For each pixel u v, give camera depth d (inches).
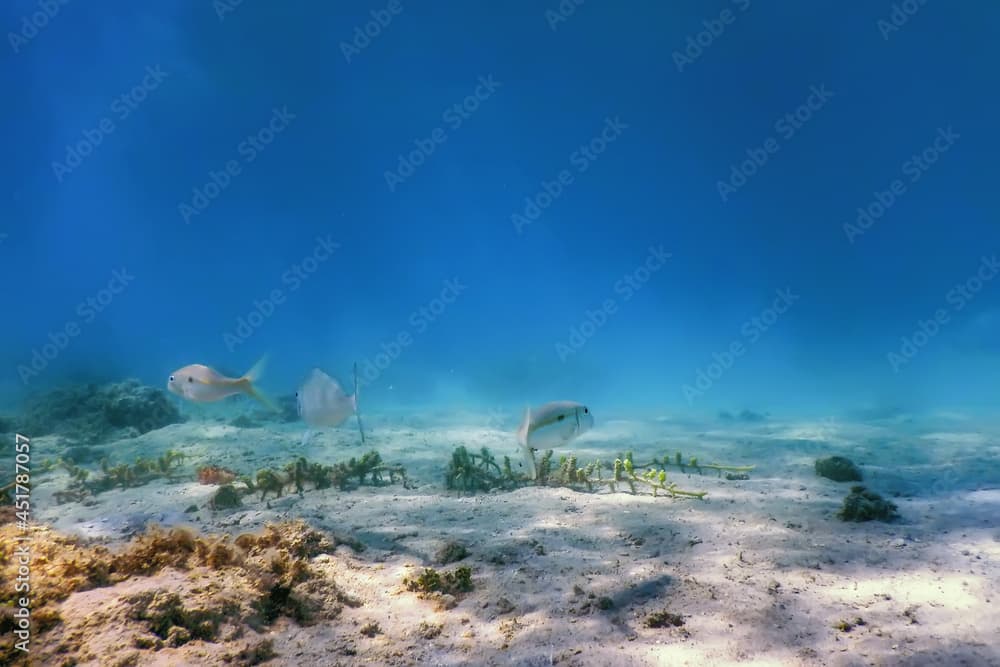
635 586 151.5
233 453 388.2
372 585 153.6
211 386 187.2
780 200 2442.2
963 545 177.6
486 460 308.5
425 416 638.5
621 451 382.6
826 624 128.0
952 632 121.5
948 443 372.5
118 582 127.4
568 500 249.8
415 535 203.5
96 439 448.8
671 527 206.2
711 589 147.9
